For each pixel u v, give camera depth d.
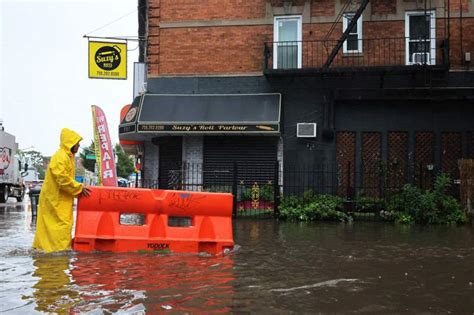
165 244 7.79
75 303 4.62
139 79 21.00
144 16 20.72
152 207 7.89
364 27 16.69
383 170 15.60
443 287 5.45
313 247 8.51
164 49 17.91
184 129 16.66
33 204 15.13
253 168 17.17
